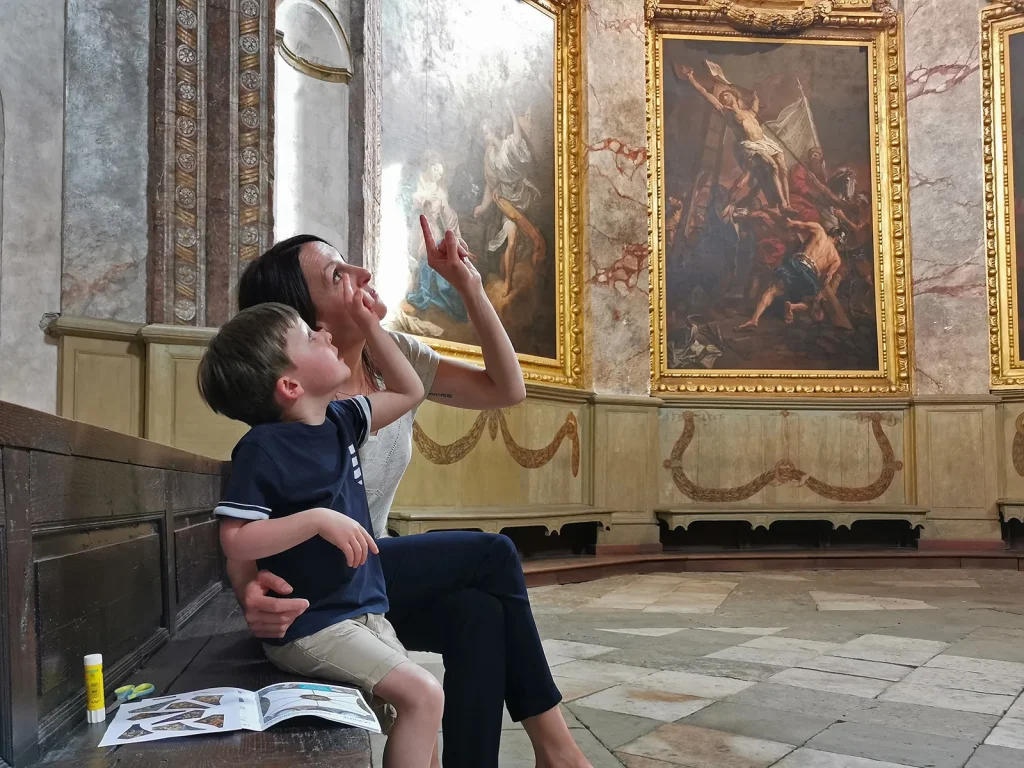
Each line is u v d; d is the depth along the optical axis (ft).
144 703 5.00
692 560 29.99
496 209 29.17
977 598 22.44
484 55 29.09
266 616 4.93
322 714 4.45
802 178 34.35
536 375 30.07
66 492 4.87
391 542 6.36
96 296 18.38
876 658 14.75
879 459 33.42
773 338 33.78
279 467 4.96
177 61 19.21
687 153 34.01
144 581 6.76
